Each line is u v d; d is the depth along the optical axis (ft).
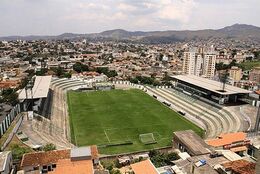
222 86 390.83
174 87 491.72
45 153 172.24
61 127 299.58
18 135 237.25
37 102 332.60
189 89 438.40
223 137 220.64
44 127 278.26
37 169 164.14
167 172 164.55
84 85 531.91
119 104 406.41
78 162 161.48
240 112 315.99
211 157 173.27
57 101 398.42
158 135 280.10
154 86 531.91
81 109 378.94
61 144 237.25
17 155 181.16
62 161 162.71
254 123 279.90
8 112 298.56
